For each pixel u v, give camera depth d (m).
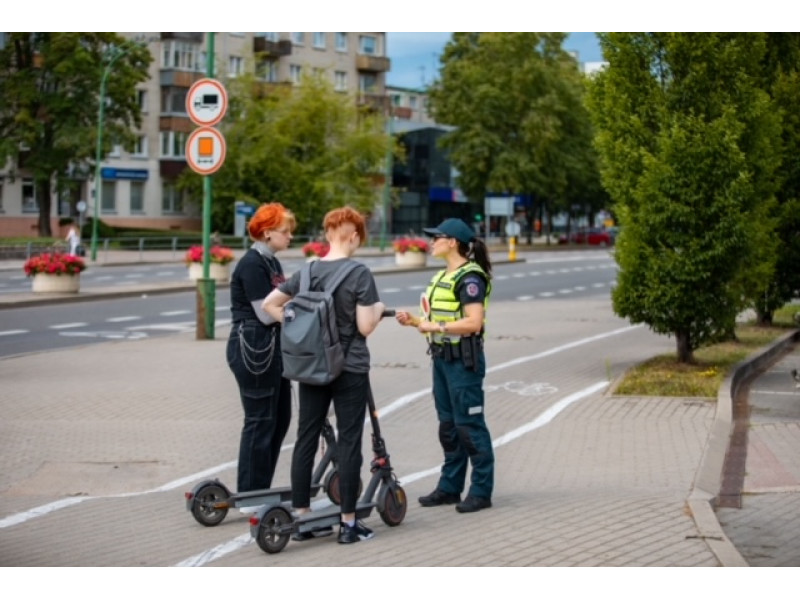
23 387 14.41
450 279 7.72
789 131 21.55
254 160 73.38
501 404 13.11
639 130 15.78
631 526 7.17
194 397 13.56
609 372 15.95
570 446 10.47
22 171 70.12
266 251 7.70
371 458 10.05
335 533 7.21
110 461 9.88
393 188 84.06
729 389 13.72
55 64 63.09
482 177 86.00
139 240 62.31
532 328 23.75
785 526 7.68
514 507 7.83
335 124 77.75
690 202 15.02
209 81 19.94
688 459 9.80
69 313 27.80
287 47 88.25
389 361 17.44
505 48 84.00
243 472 7.71
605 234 94.81
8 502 8.30
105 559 6.60
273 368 7.66
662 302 15.45
